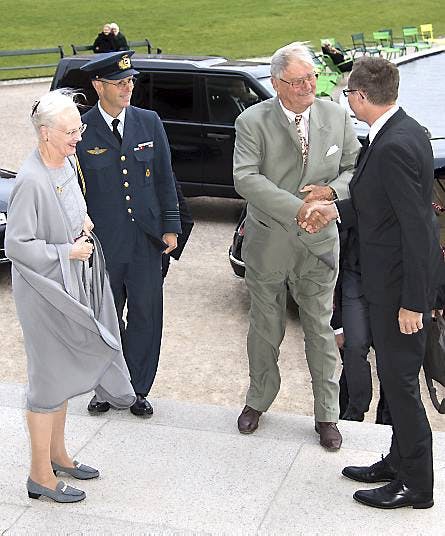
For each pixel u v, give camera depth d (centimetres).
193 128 1059
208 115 1054
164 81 1069
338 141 451
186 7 3691
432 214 373
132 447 467
